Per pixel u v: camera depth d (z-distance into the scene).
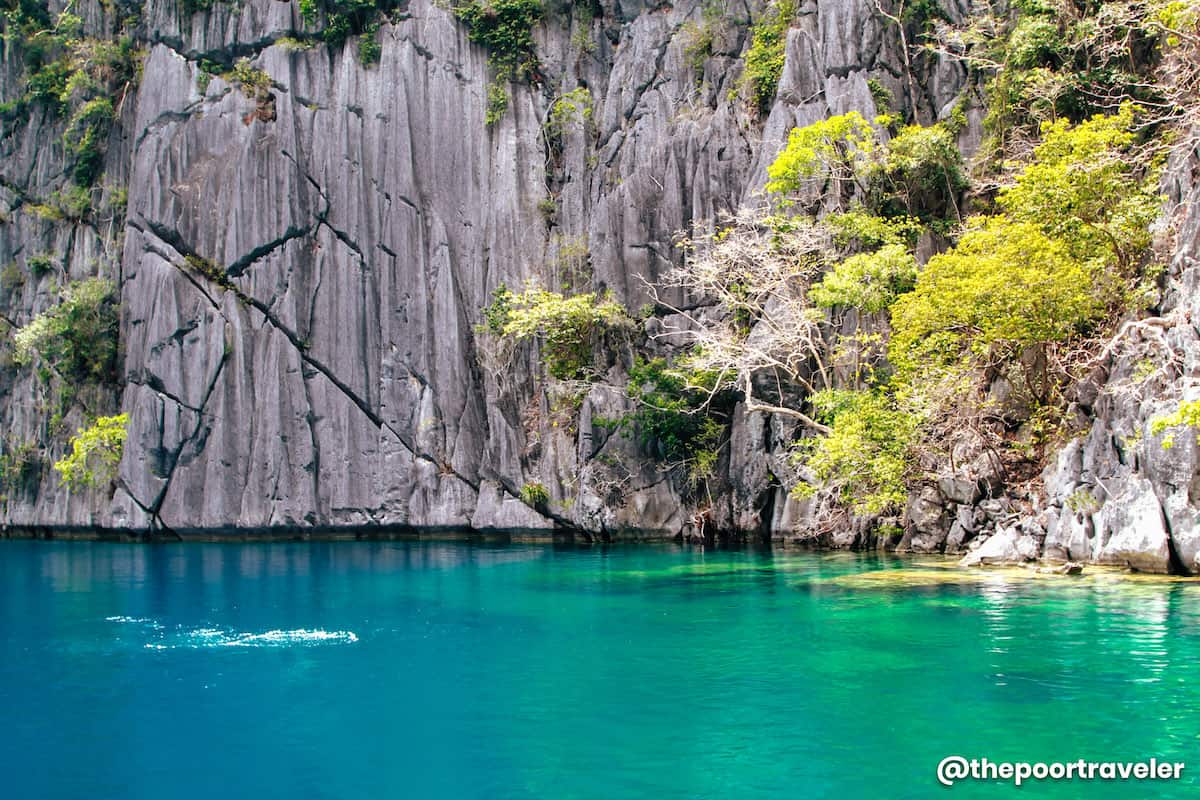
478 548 34.69
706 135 37.47
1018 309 22.64
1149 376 20.45
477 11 42.16
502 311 39.16
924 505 27.75
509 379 39.28
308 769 9.98
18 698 12.80
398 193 41.38
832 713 11.35
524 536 37.81
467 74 42.16
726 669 13.60
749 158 36.94
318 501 39.78
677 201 37.50
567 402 37.75
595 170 40.72
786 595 20.14
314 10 42.78
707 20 39.62
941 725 10.80
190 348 40.47
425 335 40.53
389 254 41.16
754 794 9.02
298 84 42.34
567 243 40.16
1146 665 13.12
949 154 31.75
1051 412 25.09
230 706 12.30
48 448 43.31
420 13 42.56
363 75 42.34
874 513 26.84
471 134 41.81
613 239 38.38
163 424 40.22
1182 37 25.33
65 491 42.41
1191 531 20.33
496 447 38.94
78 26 46.62
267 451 39.84
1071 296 22.52
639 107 40.16
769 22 38.09
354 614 19.03
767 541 33.38
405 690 12.92
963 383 24.61
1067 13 30.41
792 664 13.77
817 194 33.66
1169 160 25.12
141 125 43.25
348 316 40.62
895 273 28.45
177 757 10.41
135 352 41.41
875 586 20.83
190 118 42.69
